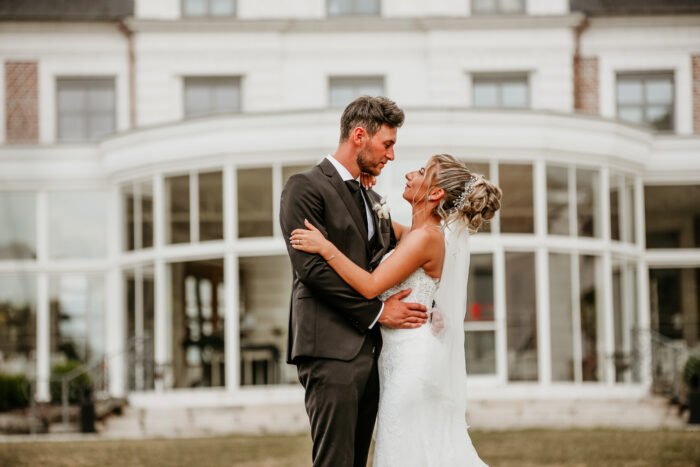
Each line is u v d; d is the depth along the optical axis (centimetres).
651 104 1798
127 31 1764
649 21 1789
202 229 1383
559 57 1770
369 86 1783
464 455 475
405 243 471
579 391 1345
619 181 1480
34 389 1509
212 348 1364
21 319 1611
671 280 1652
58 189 1606
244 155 1359
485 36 1770
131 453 880
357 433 471
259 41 1767
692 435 995
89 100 1773
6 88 1764
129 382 1403
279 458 843
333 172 460
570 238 1388
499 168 1369
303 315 450
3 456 850
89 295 1609
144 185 1456
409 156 1353
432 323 480
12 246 1616
